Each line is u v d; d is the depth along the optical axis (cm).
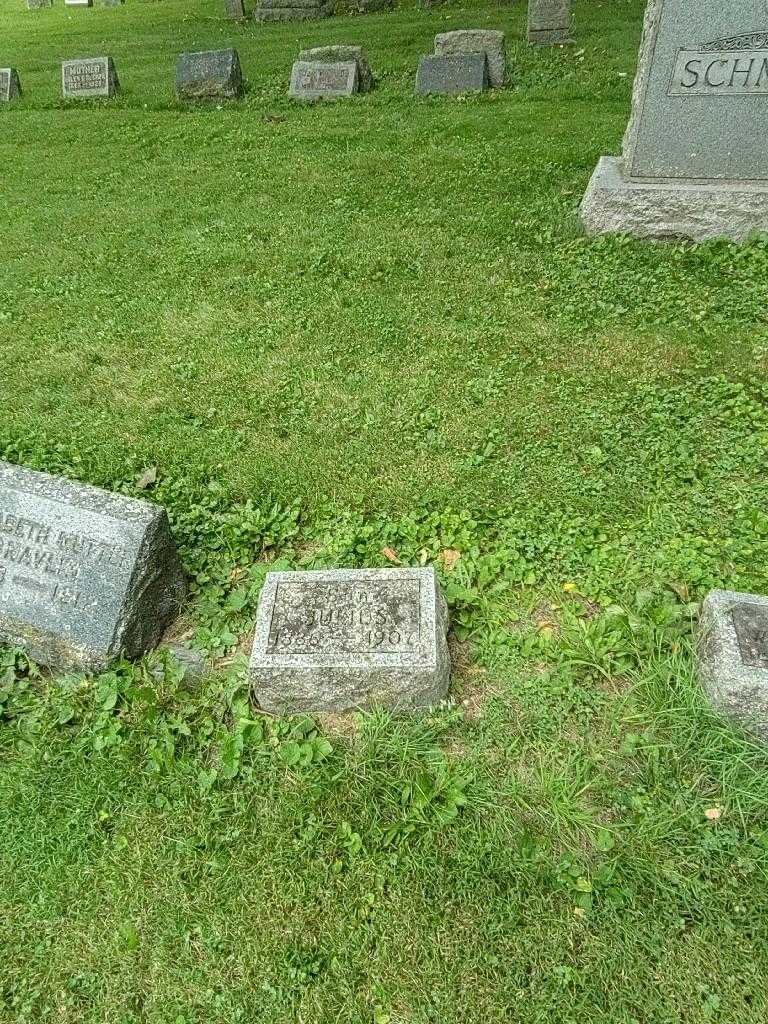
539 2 1335
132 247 779
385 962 260
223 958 265
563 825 288
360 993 254
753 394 497
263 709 339
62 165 1039
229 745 319
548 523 414
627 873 273
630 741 308
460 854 282
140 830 301
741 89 619
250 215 819
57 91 1445
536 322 588
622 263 650
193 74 1262
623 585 373
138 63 1600
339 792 305
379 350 578
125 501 360
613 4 1564
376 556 410
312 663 318
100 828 303
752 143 639
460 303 622
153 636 374
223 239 772
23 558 359
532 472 451
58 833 302
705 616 327
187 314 652
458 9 1725
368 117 1105
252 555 426
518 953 258
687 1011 243
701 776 297
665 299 597
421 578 347
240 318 637
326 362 571
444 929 265
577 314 591
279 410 528
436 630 328
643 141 664
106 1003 258
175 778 314
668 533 400
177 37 1811
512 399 512
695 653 329
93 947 270
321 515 441
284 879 282
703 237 665
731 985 247
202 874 286
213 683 350
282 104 1222
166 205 871
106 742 325
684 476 435
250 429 514
